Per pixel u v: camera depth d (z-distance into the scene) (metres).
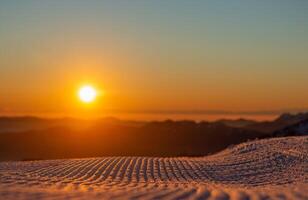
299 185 19.22
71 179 22.17
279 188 16.92
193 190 14.22
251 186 20.94
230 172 28.84
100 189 14.95
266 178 25.69
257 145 42.00
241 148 41.88
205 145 139.12
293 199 12.28
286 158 32.81
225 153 41.03
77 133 159.88
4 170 26.41
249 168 30.42
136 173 26.84
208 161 35.16
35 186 16.08
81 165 30.95
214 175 27.38
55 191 13.46
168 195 12.88
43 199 11.47
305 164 29.50
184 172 28.28
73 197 12.04
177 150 128.38
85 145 142.88
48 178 21.75
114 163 32.53
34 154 130.50
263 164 31.64
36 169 27.92
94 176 24.64
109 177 24.33
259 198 12.40
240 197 12.55
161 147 137.38
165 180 23.70
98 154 128.50
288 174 26.61
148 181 22.34
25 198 11.50
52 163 32.66
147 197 12.40
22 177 21.09
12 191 12.81
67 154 128.62
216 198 12.38
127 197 12.31
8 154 133.50
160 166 31.14
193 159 37.19
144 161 34.53
